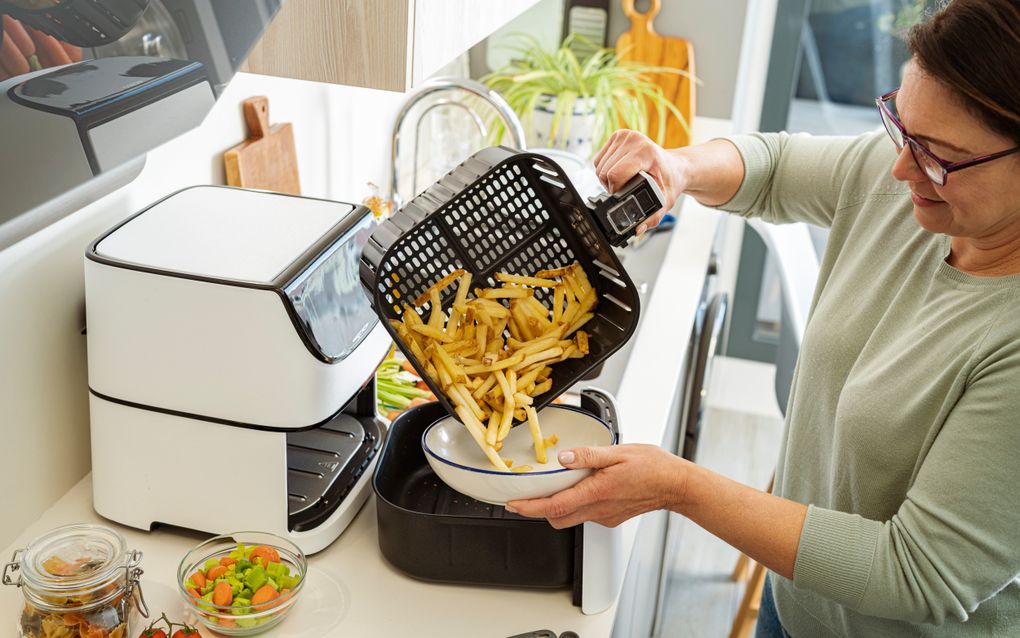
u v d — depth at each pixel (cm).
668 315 175
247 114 144
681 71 236
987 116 79
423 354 97
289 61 109
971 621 105
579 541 101
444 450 103
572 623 103
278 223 113
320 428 124
